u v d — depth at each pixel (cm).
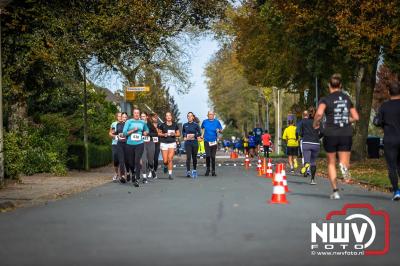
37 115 5488
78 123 6762
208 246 1539
